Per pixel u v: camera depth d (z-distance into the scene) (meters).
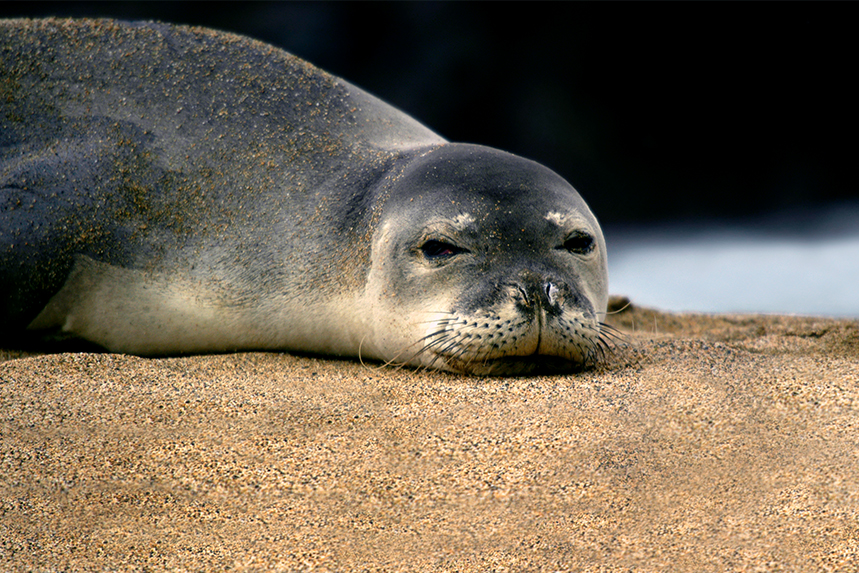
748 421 12.57
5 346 19.00
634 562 9.70
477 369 15.36
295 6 67.56
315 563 9.88
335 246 17.70
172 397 13.77
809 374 14.39
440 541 10.21
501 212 16.12
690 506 10.59
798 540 9.88
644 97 66.12
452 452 11.85
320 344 17.78
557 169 65.38
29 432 12.41
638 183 64.00
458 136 67.25
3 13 62.00
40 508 10.78
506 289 15.23
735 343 19.83
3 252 18.23
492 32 68.12
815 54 63.81
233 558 9.98
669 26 65.50
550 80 67.12
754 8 65.06
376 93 67.62
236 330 18.20
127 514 10.72
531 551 9.98
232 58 21.02
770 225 55.12
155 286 18.30
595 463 11.49
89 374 14.65
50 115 20.14
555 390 14.05
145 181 18.89
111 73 20.61
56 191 18.80
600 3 67.19
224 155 19.12
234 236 18.31
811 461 11.41
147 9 65.06
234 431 12.53
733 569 9.48
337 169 18.78
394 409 13.34
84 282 18.39
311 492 11.07
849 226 53.19
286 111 19.94
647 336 19.64
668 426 12.48
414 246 16.30
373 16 68.12
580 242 16.73
